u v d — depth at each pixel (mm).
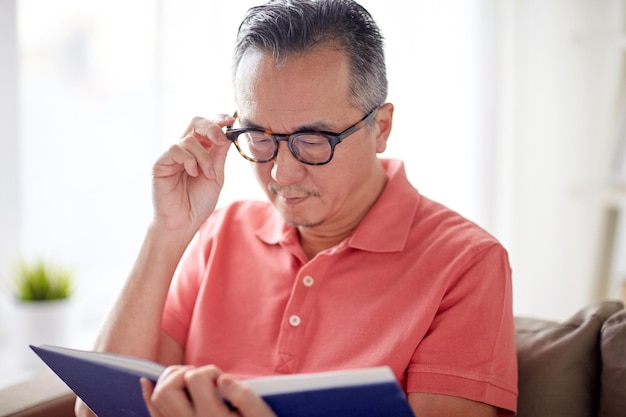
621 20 2740
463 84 2842
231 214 1566
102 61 2449
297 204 1311
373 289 1336
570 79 3010
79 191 2488
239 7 2326
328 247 1445
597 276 2896
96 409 1173
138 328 1391
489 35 2861
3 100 2227
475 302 1275
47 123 2430
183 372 1003
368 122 1314
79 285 2514
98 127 2477
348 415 940
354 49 1269
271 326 1384
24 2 2352
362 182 1379
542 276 3084
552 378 1353
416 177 2793
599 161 2930
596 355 1355
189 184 1422
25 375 2117
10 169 2266
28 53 2381
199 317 1450
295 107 1236
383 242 1358
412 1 2705
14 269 2254
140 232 2514
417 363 1258
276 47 1238
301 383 917
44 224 2461
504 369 1269
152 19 2441
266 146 1288
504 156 2969
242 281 1460
